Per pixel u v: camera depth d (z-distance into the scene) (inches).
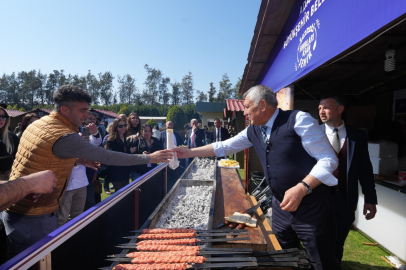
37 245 43.3
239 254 57.9
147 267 48.9
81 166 120.6
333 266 64.7
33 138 65.9
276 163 64.0
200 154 85.9
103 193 201.9
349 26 51.5
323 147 59.1
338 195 87.5
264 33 121.8
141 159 76.8
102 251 68.5
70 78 3575.3
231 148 83.6
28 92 3499.0
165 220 84.2
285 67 112.2
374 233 123.3
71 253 53.6
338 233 87.7
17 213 67.6
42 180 47.9
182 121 1573.6
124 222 85.7
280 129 63.0
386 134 157.9
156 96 3713.1
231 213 90.8
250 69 176.2
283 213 70.0
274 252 56.8
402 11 34.7
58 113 70.2
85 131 116.9
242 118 386.9
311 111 224.4
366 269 101.3
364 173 85.1
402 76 158.2
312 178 55.7
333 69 145.9
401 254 106.5
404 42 106.0
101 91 3538.4
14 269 36.9
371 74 154.4
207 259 51.6
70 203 116.3
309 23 78.0
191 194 116.9
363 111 161.8
